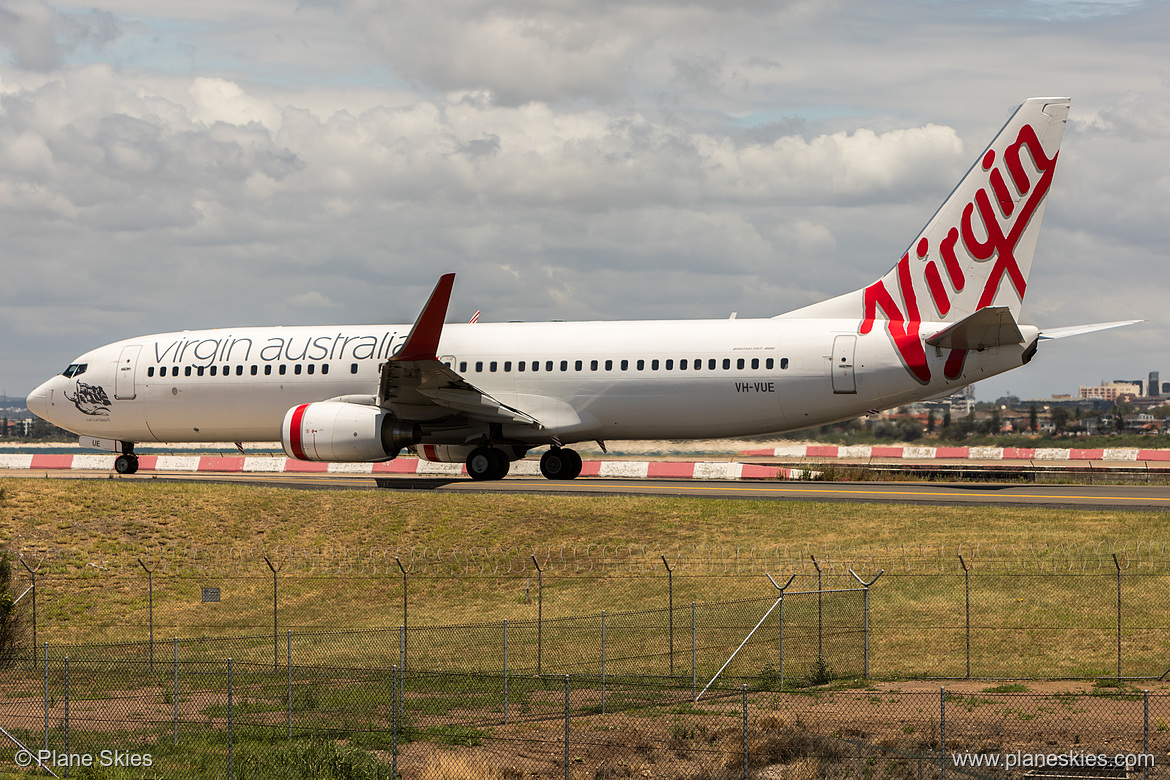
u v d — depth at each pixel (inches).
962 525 3336.6
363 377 4468.5
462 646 2691.9
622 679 2378.2
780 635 2389.3
